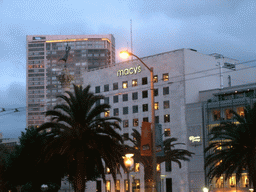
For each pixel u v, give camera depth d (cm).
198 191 9788
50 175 6247
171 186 10275
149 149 3195
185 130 10369
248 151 5600
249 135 5500
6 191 7456
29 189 6538
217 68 11444
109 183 11700
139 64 11656
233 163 5647
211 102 10000
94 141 4803
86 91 5019
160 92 11062
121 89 11956
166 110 10850
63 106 5025
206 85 11275
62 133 4853
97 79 12650
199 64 11212
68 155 4938
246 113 5688
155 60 11331
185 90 10638
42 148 4938
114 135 4944
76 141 4922
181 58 10850
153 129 3228
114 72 12231
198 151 10000
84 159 5000
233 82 12094
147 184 3206
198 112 10219
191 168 10031
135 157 6456
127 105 11719
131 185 11081
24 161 6681
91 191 12119
